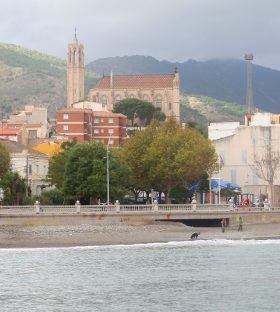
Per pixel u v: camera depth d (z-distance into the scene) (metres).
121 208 133.75
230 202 141.25
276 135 188.75
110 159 153.62
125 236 122.06
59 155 167.50
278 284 80.31
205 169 169.88
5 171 151.50
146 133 176.50
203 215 136.75
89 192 150.50
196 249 110.69
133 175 170.88
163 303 70.38
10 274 86.38
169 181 169.62
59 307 68.62
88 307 68.62
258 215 143.75
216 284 80.31
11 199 140.00
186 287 78.44
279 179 186.62
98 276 85.31
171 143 169.00
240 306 69.12
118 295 74.12
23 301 71.31
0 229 120.06
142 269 90.44
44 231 121.00
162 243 117.56
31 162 170.62
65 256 101.94
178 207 137.75
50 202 152.38
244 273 87.62
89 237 119.50
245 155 190.25
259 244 118.00
